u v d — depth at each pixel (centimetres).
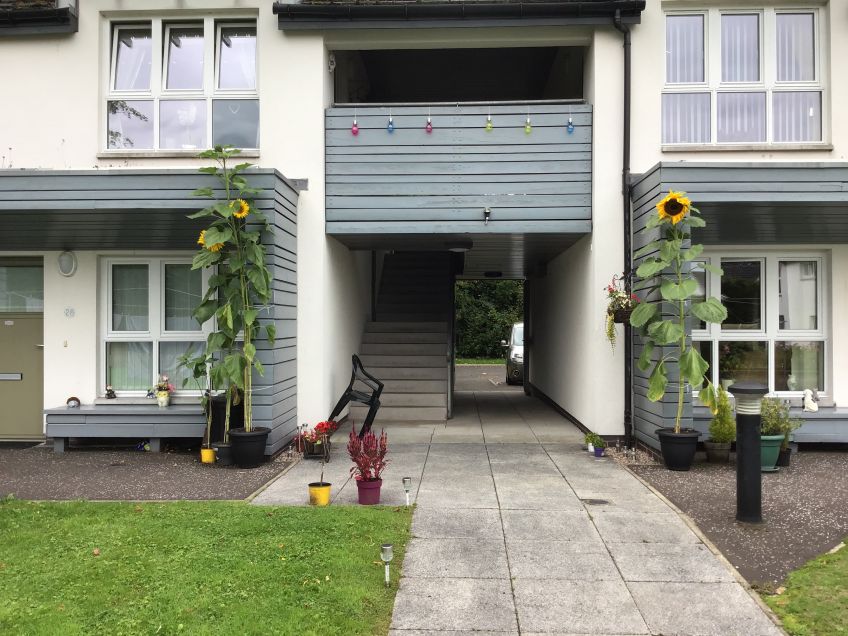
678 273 686
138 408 836
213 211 703
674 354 726
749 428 523
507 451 810
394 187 877
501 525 518
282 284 786
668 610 378
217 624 354
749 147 848
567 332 1069
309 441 762
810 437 803
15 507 562
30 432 908
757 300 892
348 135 880
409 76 1241
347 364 1056
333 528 501
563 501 584
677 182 719
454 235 909
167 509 553
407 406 1077
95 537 482
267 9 870
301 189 852
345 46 895
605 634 353
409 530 505
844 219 773
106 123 892
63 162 881
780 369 888
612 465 730
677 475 681
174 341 900
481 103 875
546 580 417
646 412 786
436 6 834
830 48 844
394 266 1398
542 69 1212
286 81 874
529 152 873
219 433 768
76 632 345
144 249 897
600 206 857
